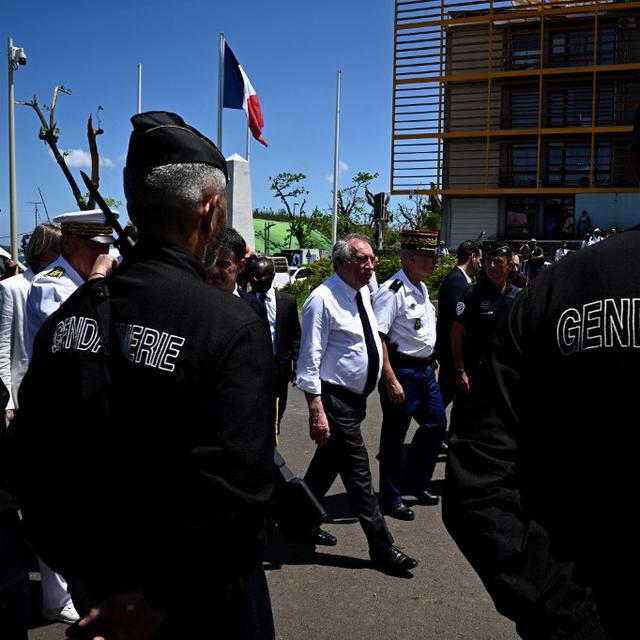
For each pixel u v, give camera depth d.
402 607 3.68
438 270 23.06
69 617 3.46
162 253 1.62
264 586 1.71
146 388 1.50
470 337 5.36
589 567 1.35
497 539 1.34
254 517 1.48
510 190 28.45
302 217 47.75
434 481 5.90
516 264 6.37
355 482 4.16
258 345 1.55
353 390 4.25
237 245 4.12
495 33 28.50
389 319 4.96
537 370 1.45
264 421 1.52
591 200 27.62
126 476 1.51
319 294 4.23
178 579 1.43
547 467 1.43
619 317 1.34
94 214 3.45
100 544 1.54
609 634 1.31
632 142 1.52
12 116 20.36
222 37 15.20
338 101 28.83
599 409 1.35
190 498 1.44
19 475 1.67
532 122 28.73
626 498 1.33
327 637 3.36
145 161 1.63
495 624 3.50
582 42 27.84
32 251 4.35
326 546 4.50
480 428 1.44
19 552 2.25
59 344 1.64
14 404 3.89
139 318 1.56
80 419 1.56
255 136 15.45
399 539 4.61
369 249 4.26
